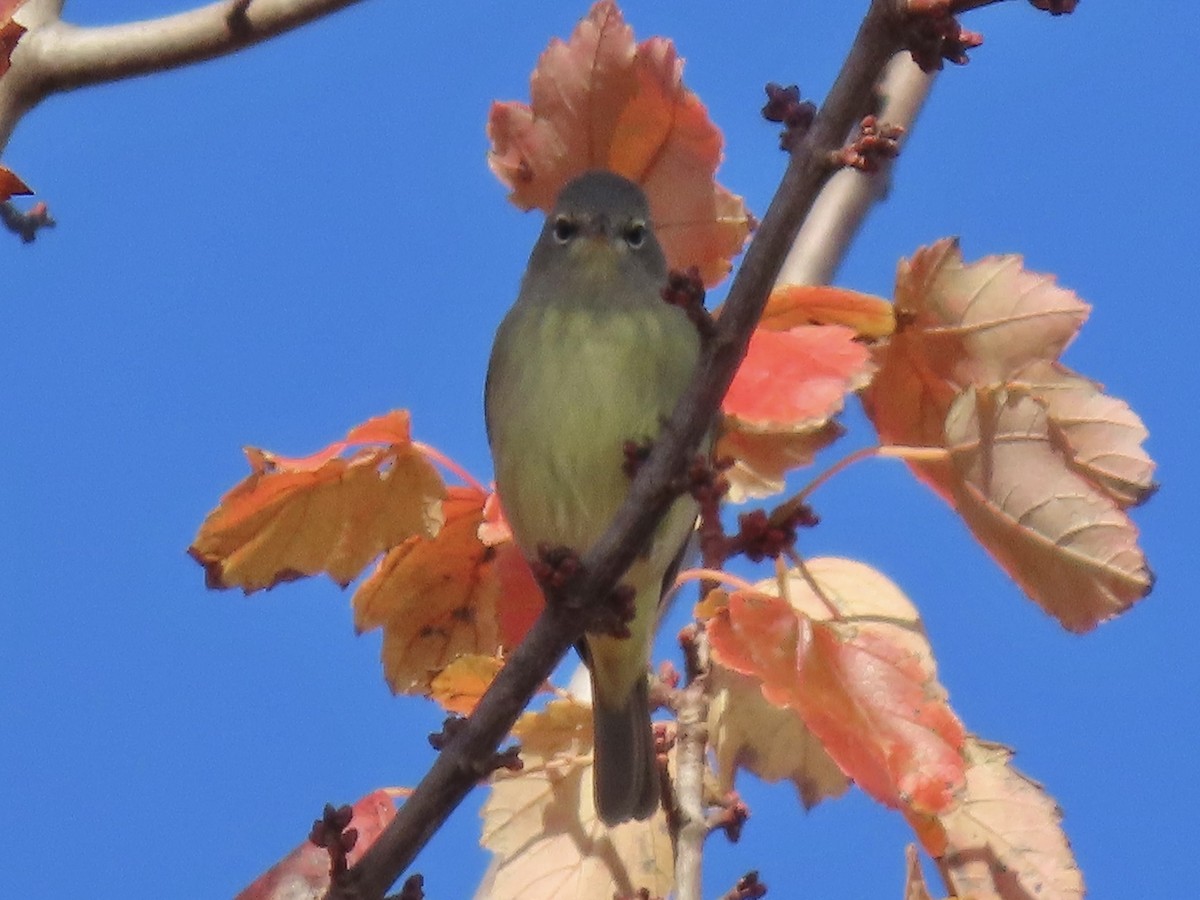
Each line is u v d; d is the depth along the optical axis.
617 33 9.43
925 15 6.66
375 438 8.80
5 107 9.62
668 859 8.66
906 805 7.08
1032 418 8.40
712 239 9.41
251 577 8.80
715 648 7.43
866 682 7.39
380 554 8.80
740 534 8.45
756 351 8.33
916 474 8.59
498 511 9.06
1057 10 6.61
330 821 7.36
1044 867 8.06
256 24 9.64
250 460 8.66
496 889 8.60
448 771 7.52
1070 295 8.68
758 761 8.73
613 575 7.55
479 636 9.38
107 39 9.70
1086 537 8.33
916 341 8.75
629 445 7.94
